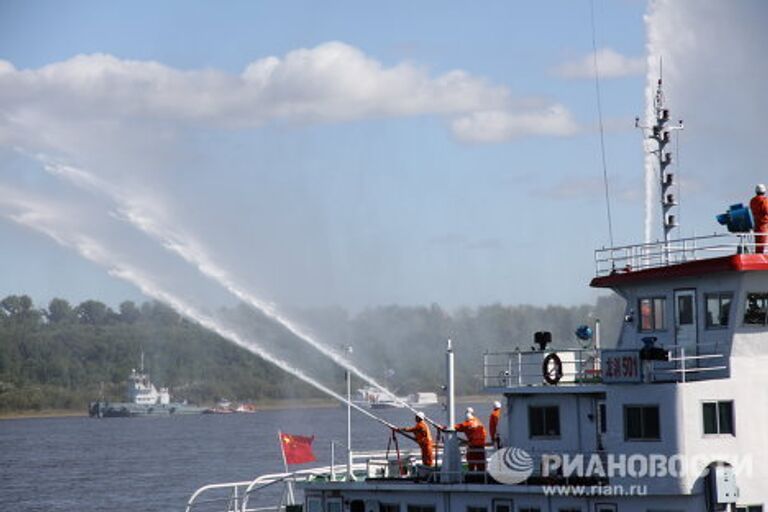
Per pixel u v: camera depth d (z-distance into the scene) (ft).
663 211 226.58
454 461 231.30
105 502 523.70
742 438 206.39
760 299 211.41
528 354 232.12
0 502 535.19
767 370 210.18
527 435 229.86
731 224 217.77
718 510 203.31
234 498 271.28
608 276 228.43
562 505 216.95
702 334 215.31
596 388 218.79
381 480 239.50
